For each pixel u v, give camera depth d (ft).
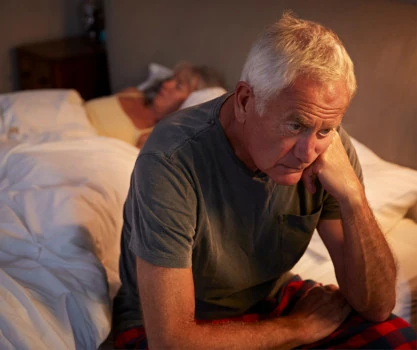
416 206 5.25
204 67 7.87
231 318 4.24
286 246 4.06
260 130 3.13
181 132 3.51
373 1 5.51
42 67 9.99
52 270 4.37
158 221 3.32
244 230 3.80
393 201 5.12
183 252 3.38
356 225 3.79
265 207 3.73
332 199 4.07
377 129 5.86
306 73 2.90
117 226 5.21
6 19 10.31
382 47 5.55
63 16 11.00
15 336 3.70
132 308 4.34
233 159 3.48
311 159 3.12
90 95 10.41
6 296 3.88
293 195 3.89
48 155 5.87
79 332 4.05
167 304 3.36
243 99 3.22
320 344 4.00
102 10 10.89
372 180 5.31
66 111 7.79
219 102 3.56
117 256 5.06
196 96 7.45
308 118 2.96
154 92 8.29
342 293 4.09
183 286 3.39
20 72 10.56
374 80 5.72
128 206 3.96
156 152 3.42
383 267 3.88
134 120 8.36
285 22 3.15
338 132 3.95
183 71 7.90
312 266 5.04
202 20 7.63
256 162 3.28
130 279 4.30
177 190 3.37
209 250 3.73
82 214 4.85
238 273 4.01
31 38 10.75
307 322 3.94
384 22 5.47
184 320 3.41
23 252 4.61
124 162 5.95
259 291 4.33
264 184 3.60
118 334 4.25
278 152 3.13
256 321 3.88
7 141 6.95
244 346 3.59
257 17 6.83
